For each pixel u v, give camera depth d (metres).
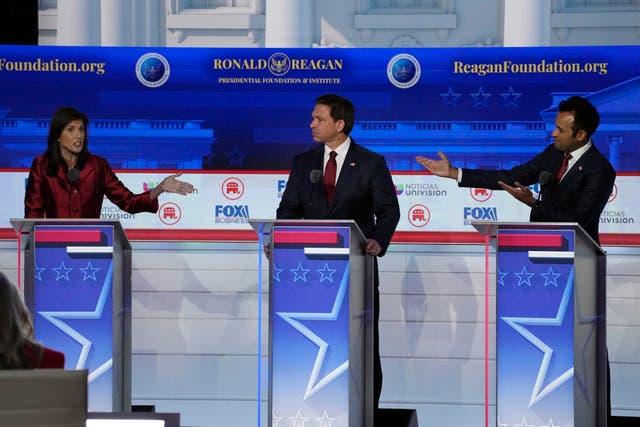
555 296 11.86
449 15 19.61
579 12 19.44
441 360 18.05
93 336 12.56
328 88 18.23
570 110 14.29
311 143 18.31
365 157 14.69
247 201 18.45
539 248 11.87
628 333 17.80
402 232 18.30
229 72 18.31
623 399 17.19
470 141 18.09
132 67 18.31
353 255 12.27
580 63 17.83
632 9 19.34
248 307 18.50
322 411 12.10
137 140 18.39
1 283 8.26
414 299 18.28
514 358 11.95
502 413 11.98
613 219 17.84
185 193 16.89
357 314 12.53
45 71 18.30
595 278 12.39
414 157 18.17
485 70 18.00
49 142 16.39
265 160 18.38
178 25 20.02
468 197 18.19
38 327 12.53
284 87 18.30
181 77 18.33
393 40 19.77
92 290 12.54
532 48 17.92
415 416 15.15
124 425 9.21
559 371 11.88
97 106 18.36
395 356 18.14
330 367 12.07
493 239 12.88
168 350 18.31
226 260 18.53
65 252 12.51
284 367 12.10
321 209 14.62
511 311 11.93
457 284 18.23
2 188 18.34
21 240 12.92
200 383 17.39
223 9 20.02
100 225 12.53
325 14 19.86
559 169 14.95
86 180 16.53
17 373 8.00
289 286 12.07
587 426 12.31
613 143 17.80
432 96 18.09
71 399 8.09
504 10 19.48
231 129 18.36
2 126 18.31
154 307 18.50
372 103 18.19
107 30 20.11
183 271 18.55
